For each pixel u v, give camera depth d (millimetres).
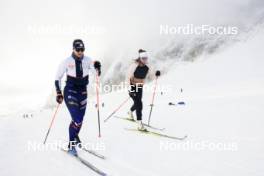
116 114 10047
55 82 4531
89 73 4891
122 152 4605
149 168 3816
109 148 4871
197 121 7102
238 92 13875
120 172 3672
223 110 8344
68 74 4508
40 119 10336
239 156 4168
